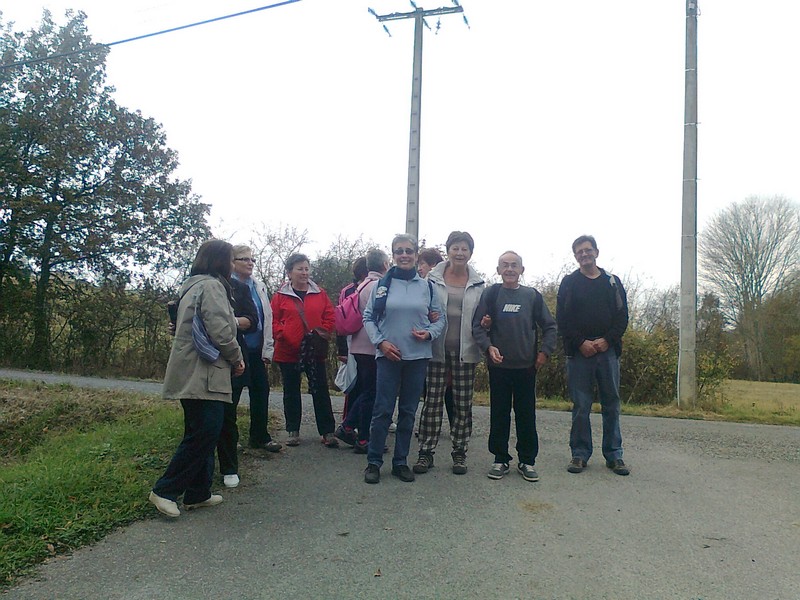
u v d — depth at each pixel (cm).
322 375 618
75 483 437
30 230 2052
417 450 617
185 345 412
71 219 2072
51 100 2089
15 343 2073
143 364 2002
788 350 2836
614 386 547
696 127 1123
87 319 2055
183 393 402
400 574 332
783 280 2909
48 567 332
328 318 626
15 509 383
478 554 361
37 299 2094
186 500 426
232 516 416
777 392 1368
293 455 580
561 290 560
